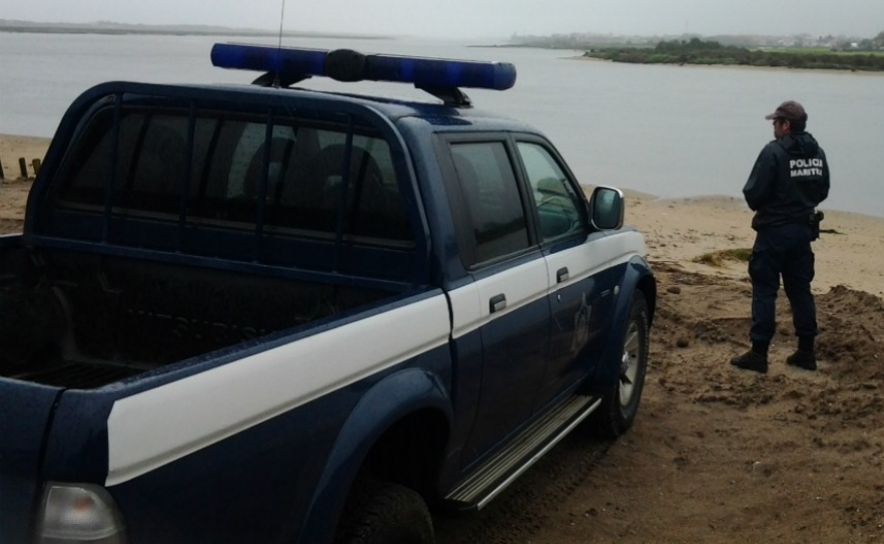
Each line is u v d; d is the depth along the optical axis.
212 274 4.12
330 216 3.97
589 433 6.03
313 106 3.92
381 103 4.03
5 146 27.73
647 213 19.92
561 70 147.25
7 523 2.35
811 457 5.81
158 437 2.41
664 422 6.45
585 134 41.12
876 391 6.91
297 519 2.95
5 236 4.25
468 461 4.12
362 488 3.36
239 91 4.02
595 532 4.92
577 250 5.03
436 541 4.71
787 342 8.22
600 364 5.69
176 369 2.53
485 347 3.95
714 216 19.83
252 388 2.70
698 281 11.00
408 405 3.33
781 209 7.22
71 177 4.32
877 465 5.63
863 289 13.07
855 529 4.89
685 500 5.33
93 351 4.32
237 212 4.11
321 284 3.95
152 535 2.44
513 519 5.01
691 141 38.84
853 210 22.06
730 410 6.68
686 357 7.81
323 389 2.98
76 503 2.30
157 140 4.20
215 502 2.61
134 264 4.21
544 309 4.55
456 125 4.12
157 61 112.12
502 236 4.28
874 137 42.38
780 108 7.29
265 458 2.76
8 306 4.10
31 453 2.30
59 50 173.00
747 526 5.02
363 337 3.17
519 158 4.60
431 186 3.80
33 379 4.08
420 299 3.54
